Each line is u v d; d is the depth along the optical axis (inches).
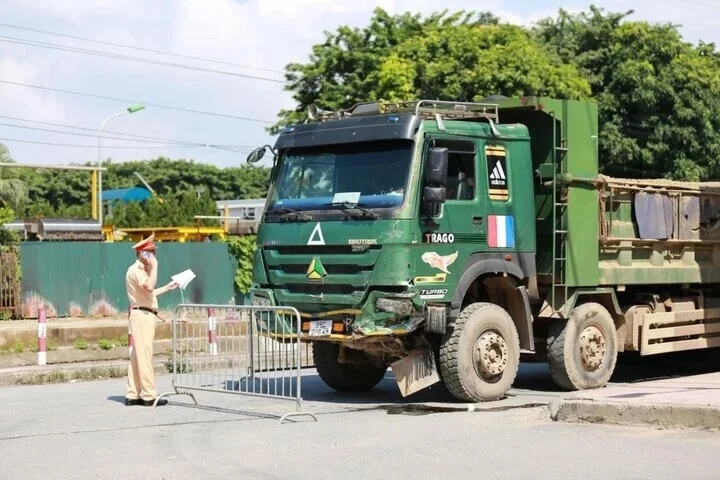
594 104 558.6
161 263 1025.5
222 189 3302.2
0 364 735.1
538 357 568.1
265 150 531.5
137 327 501.4
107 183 3142.2
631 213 580.7
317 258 491.2
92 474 328.2
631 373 666.2
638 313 585.3
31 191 2967.5
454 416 452.4
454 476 317.7
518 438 384.5
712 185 640.4
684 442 364.2
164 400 516.4
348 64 1556.3
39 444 386.6
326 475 322.3
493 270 503.5
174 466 339.3
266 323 511.5
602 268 561.3
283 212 508.7
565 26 1619.1
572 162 544.4
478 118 525.0
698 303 632.4
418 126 479.5
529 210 523.2
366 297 475.2
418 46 1422.2
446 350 490.9
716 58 1642.5
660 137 1437.0
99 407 499.5
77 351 780.6
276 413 465.1
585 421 418.0
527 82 1338.6
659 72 1456.7
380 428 416.5
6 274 917.2
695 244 627.5
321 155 507.5
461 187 494.9
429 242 477.7
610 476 313.3
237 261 1072.8
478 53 1370.6
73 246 953.5
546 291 545.0
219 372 566.6
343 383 562.9
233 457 354.3
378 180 482.9
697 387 505.7
